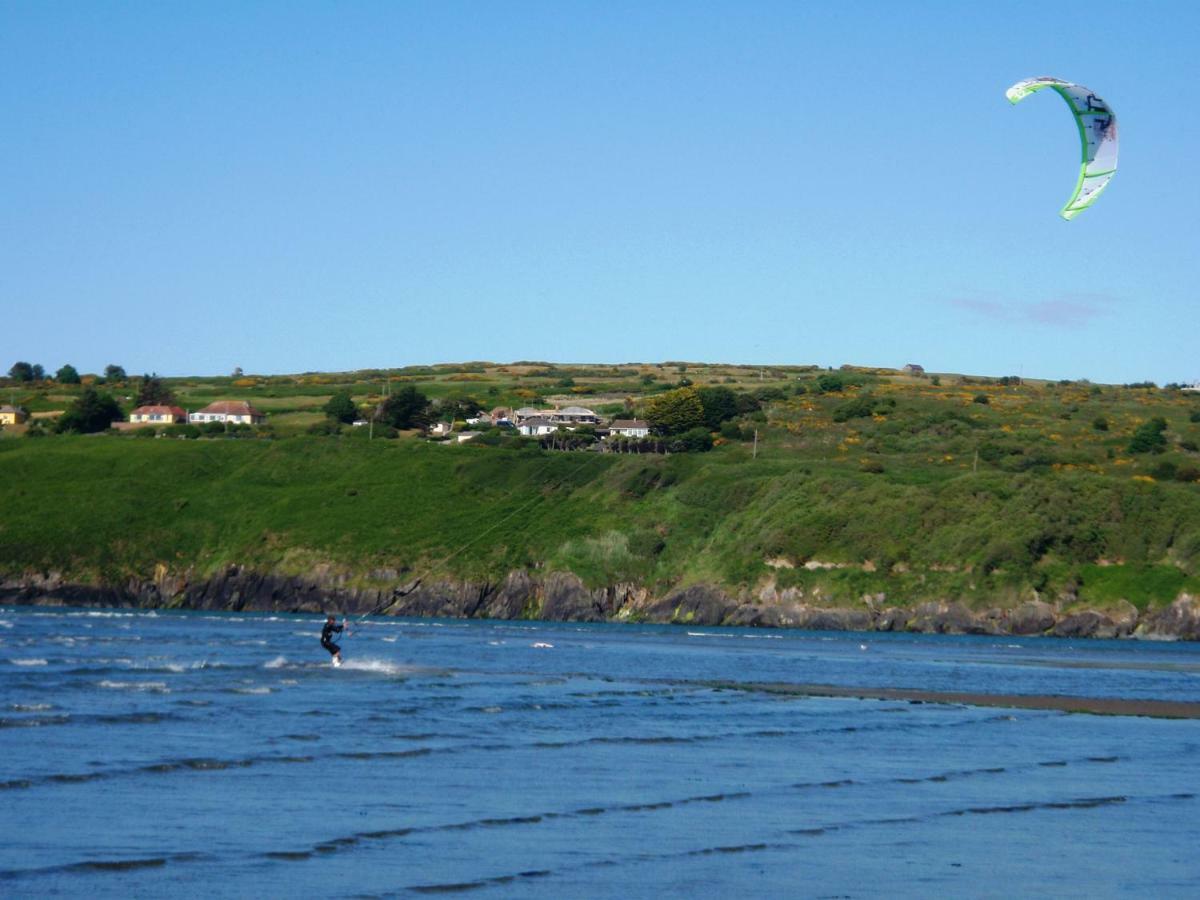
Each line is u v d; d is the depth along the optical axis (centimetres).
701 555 18612
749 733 5619
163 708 5656
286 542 19375
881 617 17012
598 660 9838
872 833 3634
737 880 3095
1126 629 16625
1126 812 4056
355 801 3803
